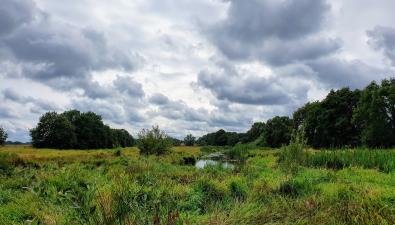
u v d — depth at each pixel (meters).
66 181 8.02
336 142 65.00
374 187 9.95
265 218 6.78
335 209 7.06
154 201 5.40
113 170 14.80
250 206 7.57
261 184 10.23
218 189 9.85
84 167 17.64
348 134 64.44
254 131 131.50
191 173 15.88
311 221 6.51
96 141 104.31
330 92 68.25
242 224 6.43
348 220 6.46
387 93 53.56
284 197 8.77
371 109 53.69
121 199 5.05
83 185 8.03
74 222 5.23
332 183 10.62
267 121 100.31
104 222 4.76
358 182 11.59
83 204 4.86
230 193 9.66
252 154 42.06
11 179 11.91
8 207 7.62
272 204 7.72
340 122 63.59
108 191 6.19
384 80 57.00
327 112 65.62
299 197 8.87
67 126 95.69
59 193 5.15
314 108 68.62
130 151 44.72
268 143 98.12
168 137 35.16
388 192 8.87
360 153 20.73
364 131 55.72
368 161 18.89
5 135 84.38
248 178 11.95
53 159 28.86
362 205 7.07
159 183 10.16
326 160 19.97
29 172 13.92
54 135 93.88
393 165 16.98
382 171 16.86
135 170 15.36
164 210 5.66
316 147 68.38
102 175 13.09
